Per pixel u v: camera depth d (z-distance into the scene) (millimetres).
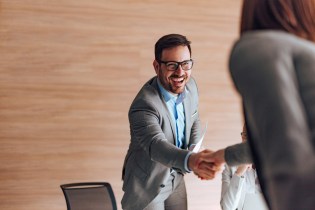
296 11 1179
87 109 4660
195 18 4867
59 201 4609
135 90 4742
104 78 4688
